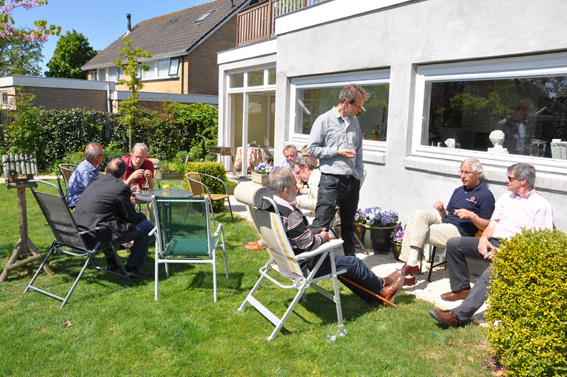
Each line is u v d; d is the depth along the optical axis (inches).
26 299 152.9
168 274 178.1
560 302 100.4
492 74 180.1
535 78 166.7
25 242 178.7
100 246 165.0
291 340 127.8
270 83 384.8
